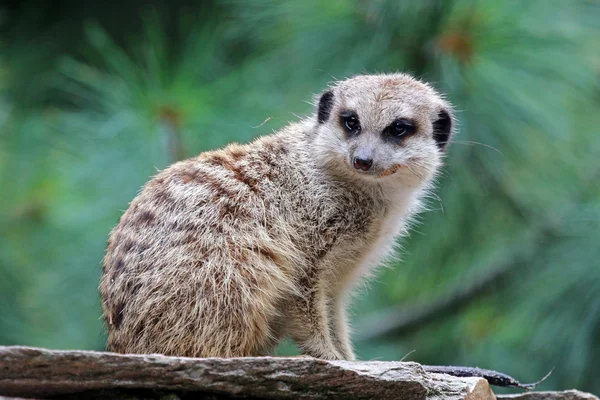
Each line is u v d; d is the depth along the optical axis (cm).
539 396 755
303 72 1203
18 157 1498
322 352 822
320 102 946
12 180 1489
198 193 800
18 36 1642
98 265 1307
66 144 1355
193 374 624
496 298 1371
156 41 1460
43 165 1495
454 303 1428
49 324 1349
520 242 1317
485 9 1135
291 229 834
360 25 1189
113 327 773
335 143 876
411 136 917
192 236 778
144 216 790
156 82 1198
